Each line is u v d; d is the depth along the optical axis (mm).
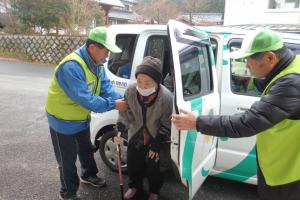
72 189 2998
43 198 3154
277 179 1881
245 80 3072
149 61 2576
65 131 2789
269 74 1816
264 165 1903
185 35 2443
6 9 17812
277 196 1924
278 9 12289
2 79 9820
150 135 2791
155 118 2709
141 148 2924
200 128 1911
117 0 22328
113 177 3600
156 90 2654
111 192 3299
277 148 1823
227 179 3582
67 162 2898
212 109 2850
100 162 3967
